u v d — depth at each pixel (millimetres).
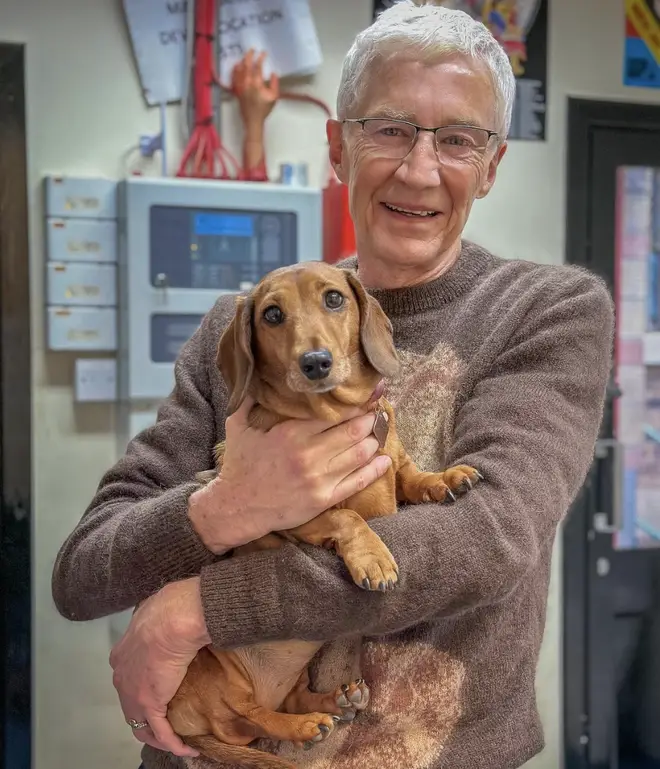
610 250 2859
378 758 1164
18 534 2404
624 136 2830
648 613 2986
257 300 1147
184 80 2414
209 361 1432
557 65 2727
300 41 2463
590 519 2883
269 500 1036
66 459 2443
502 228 2738
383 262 1343
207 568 1045
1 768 2430
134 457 1360
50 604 2451
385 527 1010
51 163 2361
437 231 1312
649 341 2941
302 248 2438
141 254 2316
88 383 2416
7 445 2385
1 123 2309
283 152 2531
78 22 2350
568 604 2879
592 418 1139
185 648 1067
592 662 2928
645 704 3045
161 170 2426
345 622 976
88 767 2500
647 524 2994
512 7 2650
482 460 1061
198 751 1194
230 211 2373
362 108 1327
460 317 1281
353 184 1353
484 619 1172
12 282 2354
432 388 1248
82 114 2371
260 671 1173
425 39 1263
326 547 1049
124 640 1144
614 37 2770
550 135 2746
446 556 979
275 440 1045
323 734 1114
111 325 2412
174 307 2350
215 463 1325
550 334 1168
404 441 1244
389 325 1188
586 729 2928
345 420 1092
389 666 1157
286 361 1084
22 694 2434
